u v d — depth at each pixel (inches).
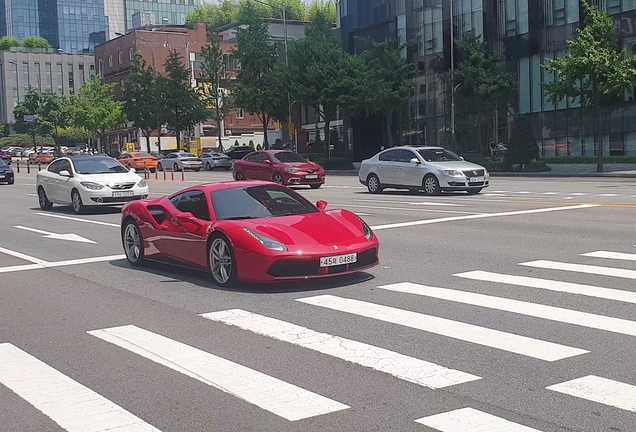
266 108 2348.7
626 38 1578.5
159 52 3499.0
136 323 308.3
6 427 195.8
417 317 299.1
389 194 987.9
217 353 257.9
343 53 2097.7
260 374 232.5
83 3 6658.5
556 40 1727.4
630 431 179.8
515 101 1840.6
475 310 308.0
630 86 1326.3
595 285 349.4
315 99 2055.9
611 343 254.8
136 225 445.7
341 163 2017.7
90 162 882.8
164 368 243.0
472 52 1784.0
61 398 217.3
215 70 2763.3
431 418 190.4
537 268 398.3
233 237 355.6
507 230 553.9
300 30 3575.3
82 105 3176.7
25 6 6525.6
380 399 206.2
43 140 4744.1
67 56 5300.2
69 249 547.5
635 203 727.7
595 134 1674.5
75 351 269.0
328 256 345.1
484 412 193.8
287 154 1198.3
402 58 1889.8
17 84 5152.6
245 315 312.8
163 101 2829.7
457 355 246.1
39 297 372.5
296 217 376.8
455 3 1982.0
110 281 409.4
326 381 223.5
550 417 189.3
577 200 791.1
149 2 6968.5
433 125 2101.4
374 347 258.4
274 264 340.8
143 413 201.9
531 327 278.4
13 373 244.4
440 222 619.8
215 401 209.3
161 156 2440.9
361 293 348.8
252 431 186.2
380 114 2285.9
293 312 315.0
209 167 2285.9
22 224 745.0
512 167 1539.1
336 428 186.1
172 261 416.2
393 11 2234.3
